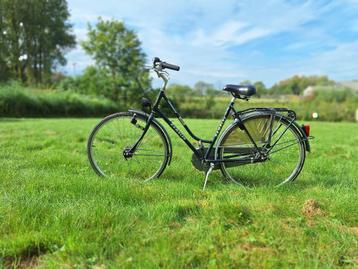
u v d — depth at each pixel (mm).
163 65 3602
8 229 2338
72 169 4164
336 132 12703
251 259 2025
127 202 2990
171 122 3748
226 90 3568
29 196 2947
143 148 3814
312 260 2010
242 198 3088
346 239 2303
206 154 3654
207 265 1949
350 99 33344
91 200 2912
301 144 3738
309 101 33500
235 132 3619
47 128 9703
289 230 2398
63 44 39625
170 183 3625
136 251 2096
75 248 2100
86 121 14758
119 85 34000
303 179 3973
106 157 3914
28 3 35156
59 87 31688
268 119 3621
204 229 2391
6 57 34531
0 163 4301
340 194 3266
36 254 2123
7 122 13000
